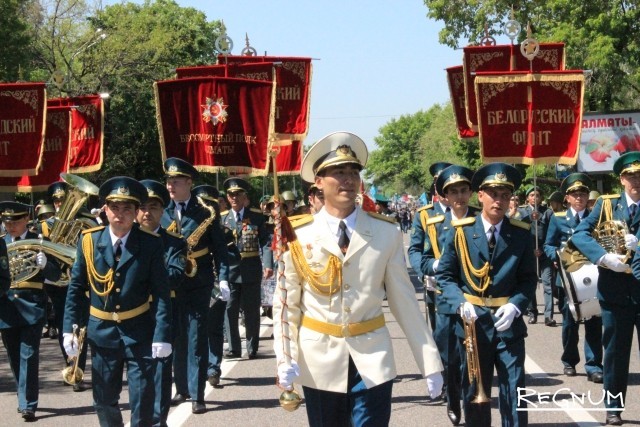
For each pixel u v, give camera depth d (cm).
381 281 584
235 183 1345
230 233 1309
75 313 758
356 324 575
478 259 755
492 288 752
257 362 1291
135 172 4403
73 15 4378
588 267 1027
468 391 758
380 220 590
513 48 1838
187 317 1000
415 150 14875
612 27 3141
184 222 1016
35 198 3722
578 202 1195
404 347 1377
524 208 1706
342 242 582
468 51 1844
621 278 855
